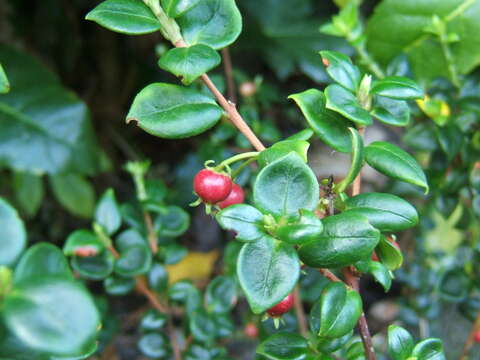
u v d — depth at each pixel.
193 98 0.13
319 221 0.11
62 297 0.09
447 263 0.25
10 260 0.10
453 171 0.20
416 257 0.24
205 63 0.12
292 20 0.37
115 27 0.13
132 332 0.30
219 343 0.26
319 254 0.12
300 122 0.36
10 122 0.30
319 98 0.13
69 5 0.37
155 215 0.21
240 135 0.23
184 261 0.34
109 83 0.40
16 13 0.37
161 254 0.20
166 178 0.40
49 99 0.31
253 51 0.40
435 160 0.20
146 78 0.41
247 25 0.37
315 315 0.13
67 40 0.38
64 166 0.30
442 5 0.21
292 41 0.36
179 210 0.21
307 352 0.13
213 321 0.20
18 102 0.30
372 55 0.23
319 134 0.13
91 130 0.31
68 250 0.18
